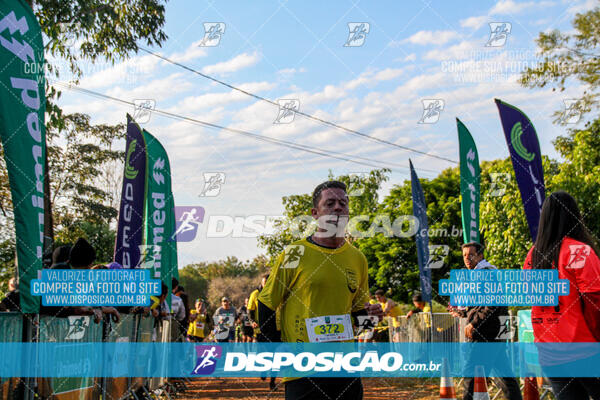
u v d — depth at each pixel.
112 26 9.20
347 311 3.21
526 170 6.64
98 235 15.61
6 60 4.11
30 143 4.29
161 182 8.44
